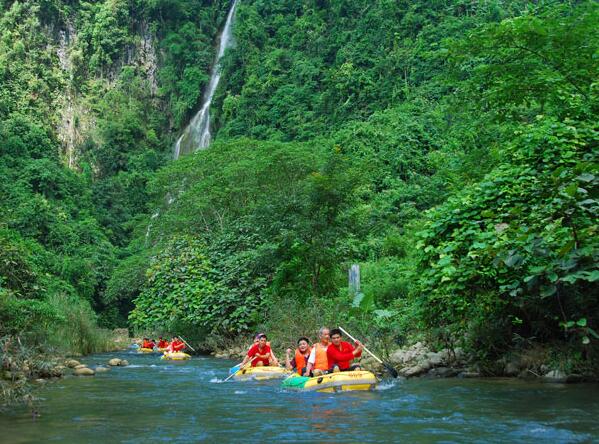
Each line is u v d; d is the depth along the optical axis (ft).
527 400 21.83
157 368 41.96
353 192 49.60
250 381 31.65
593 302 26.99
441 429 17.02
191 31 226.17
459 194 32.27
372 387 25.99
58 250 139.23
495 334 29.86
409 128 135.44
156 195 118.11
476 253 26.66
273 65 194.80
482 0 165.89
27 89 212.23
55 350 42.29
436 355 32.27
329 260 47.60
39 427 18.20
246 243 63.10
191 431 17.33
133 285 98.73
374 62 172.14
